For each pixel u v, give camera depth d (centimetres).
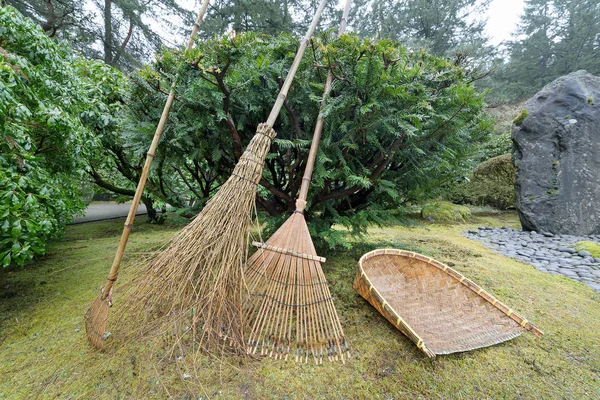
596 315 163
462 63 208
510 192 580
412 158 189
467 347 128
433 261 176
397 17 1015
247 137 193
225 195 136
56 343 129
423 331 138
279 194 201
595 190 401
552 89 436
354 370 116
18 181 144
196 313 120
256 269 139
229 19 1022
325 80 179
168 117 171
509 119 891
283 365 118
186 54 142
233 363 118
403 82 161
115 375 111
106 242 296
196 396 103
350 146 166
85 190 402
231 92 157
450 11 980
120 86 315
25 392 104
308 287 136
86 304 162
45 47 181
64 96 190
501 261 266
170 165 211
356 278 155
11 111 141
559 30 1622
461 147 195
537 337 139
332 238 178
